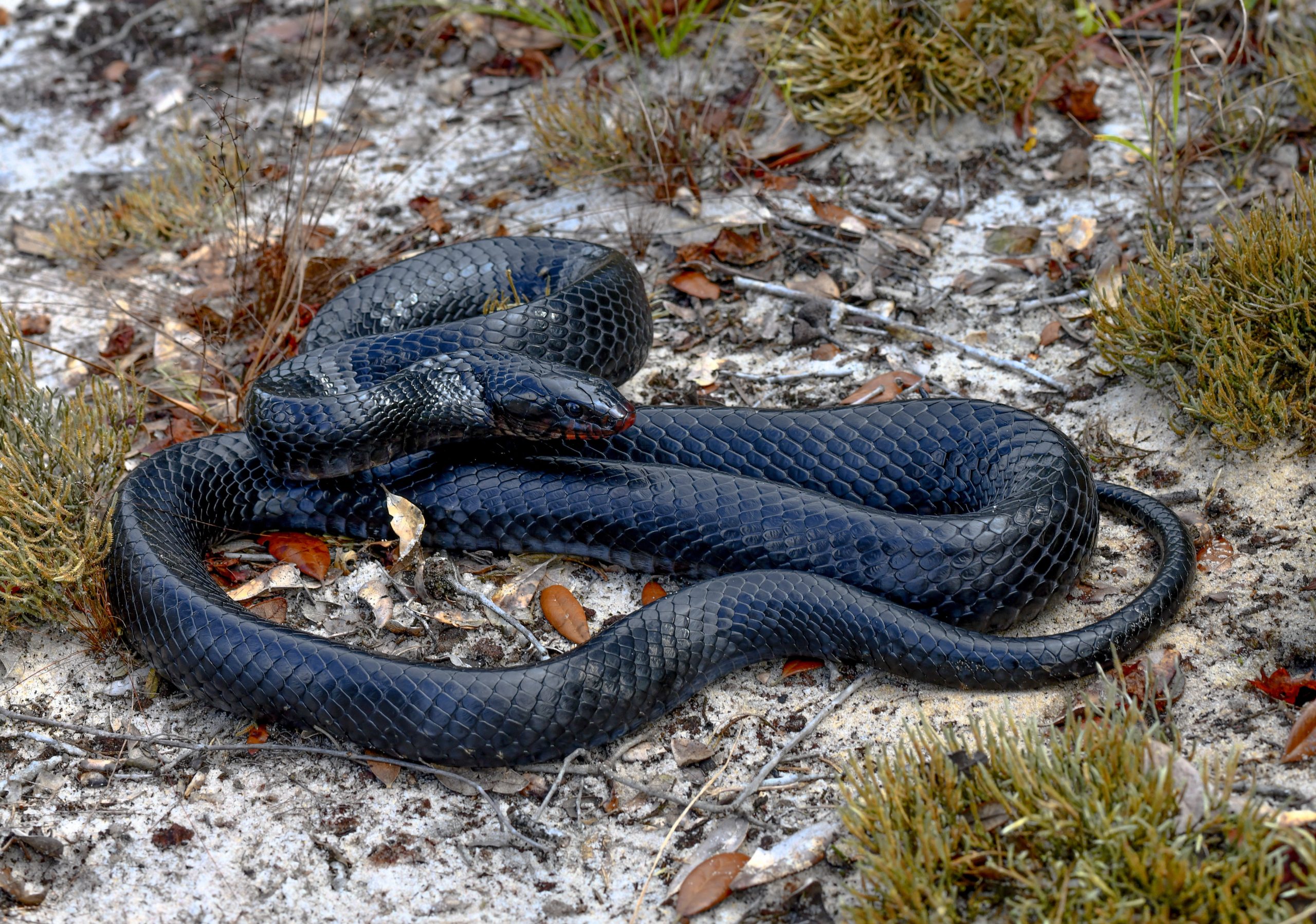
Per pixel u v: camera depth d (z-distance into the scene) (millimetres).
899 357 2064
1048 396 2027
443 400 1956
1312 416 1952
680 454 1977
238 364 2098
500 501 1953
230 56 2344
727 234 2133
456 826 1854
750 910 1817
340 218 2205
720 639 1886
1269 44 2184
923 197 2160
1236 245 1996
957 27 2164
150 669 1923
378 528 1973
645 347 2035
